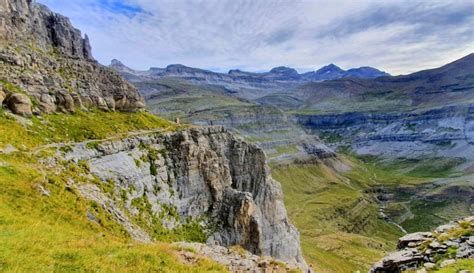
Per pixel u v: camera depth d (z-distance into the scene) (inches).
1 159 1713.8
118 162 2775.6
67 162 2262.6
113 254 1085.8
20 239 1018.1
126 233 1828.2
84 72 3860.7
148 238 2098.9
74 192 1788.9
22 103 2539.4
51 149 2281.0
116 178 2623.0
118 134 3196.4
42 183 1632.6
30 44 3619.6
